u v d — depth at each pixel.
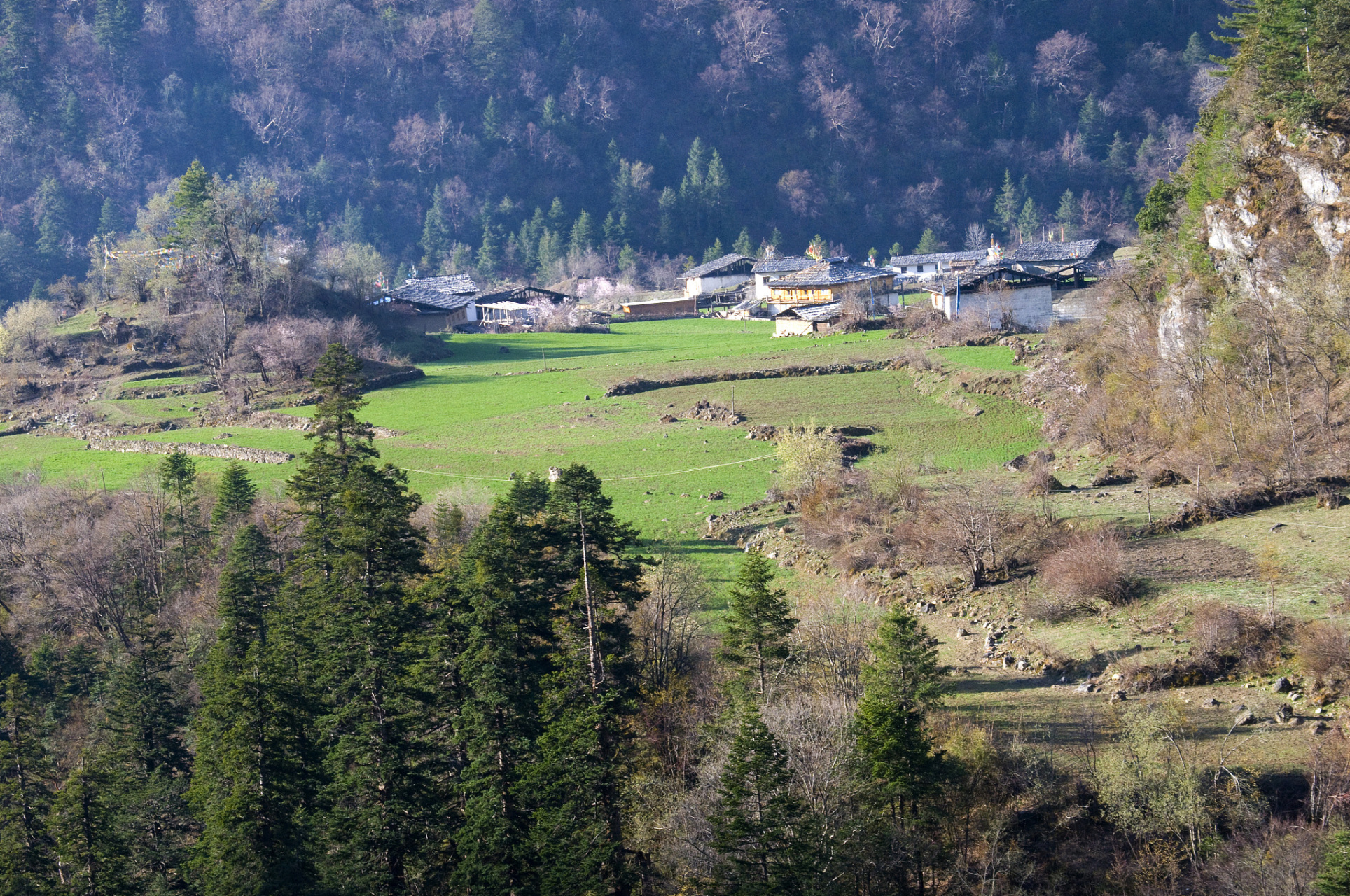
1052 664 80.00
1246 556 89.88
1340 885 48.94
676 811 65.88
